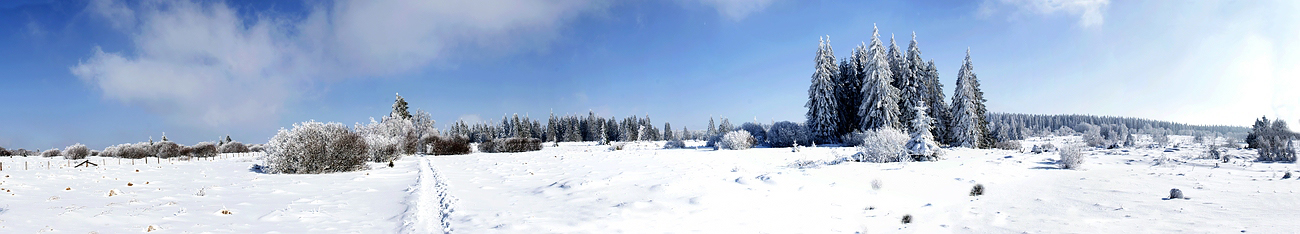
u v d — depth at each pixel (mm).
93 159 27156
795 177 10961
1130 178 10445
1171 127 113250
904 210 7234
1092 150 23344
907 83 34781
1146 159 15789
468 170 15508
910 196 8578
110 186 10242
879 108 32062
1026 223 6105
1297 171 10773
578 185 9852
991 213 6914
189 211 6855
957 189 9406
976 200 8133
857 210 7211
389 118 52438
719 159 18719
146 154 33156
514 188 10102
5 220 5578
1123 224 5797
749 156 20578
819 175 11531
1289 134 14211
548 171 14477
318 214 6867
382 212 7207
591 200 8047
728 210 7027
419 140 34781
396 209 7469
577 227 6016
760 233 5715
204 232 5426
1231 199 7160
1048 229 5711
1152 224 5711
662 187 8945
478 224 6188
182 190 9727
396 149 23750
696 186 9234
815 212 6996
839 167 13750
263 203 7957
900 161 15742
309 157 14469
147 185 10727
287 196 9023
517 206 7598
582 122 103188
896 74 36375
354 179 12602
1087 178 10750
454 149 30422
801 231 5820
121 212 6445
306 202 8141
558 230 5844
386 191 9938
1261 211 6156
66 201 7414
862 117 34031
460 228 5965
